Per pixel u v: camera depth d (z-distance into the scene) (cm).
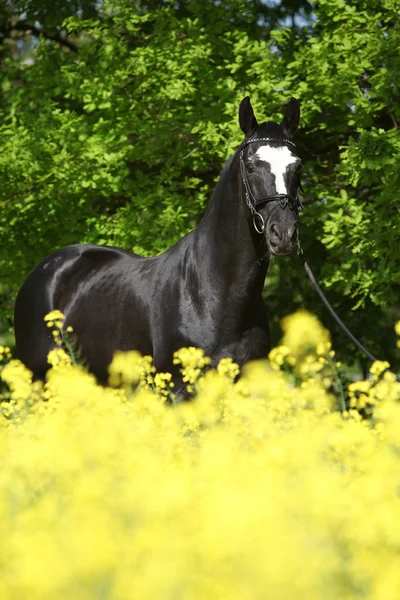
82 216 1897
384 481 438
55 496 417
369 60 1794
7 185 1892
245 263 961
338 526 349
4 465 475
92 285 1145
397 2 1755
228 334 970
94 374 1123
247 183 947
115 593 251
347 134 1956
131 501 362
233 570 260
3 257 1908
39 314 1207
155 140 1808
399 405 589
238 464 446
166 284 1021
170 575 249
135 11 1989
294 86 1855
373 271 1808
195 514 324
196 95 1889
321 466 478
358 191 1953
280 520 312
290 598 247
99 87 1881
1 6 2316
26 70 2095
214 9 1941
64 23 1975
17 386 725
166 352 1003
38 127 1942
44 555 258
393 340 2189
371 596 282
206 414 655
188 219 2078
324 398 662
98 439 493
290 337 719
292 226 911
